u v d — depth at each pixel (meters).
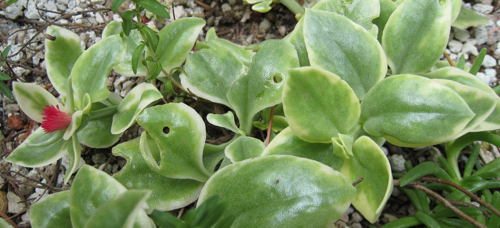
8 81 0.24
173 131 0.18
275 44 0.19
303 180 0.16
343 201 0.16
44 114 0.18
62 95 0.20
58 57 0.20
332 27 0.19
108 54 0.19
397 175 0.20
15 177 0.22
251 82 0.19
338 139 0.17
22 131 0.23
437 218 0.19
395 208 0.21
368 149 0.17
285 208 0.16
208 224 0.15
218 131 0.23
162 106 0.18
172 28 0.21
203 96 0.20
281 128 0.20
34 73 0.25
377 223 0.21
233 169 0.17
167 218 0.14
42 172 0.22
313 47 0.19
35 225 0.17
